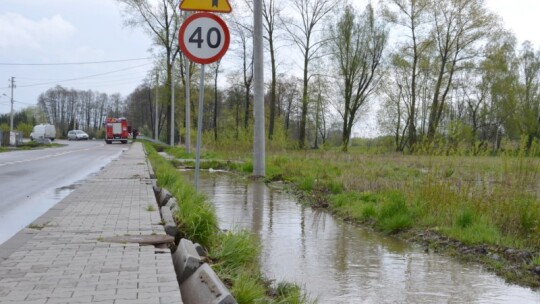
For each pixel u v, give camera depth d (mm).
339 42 47438
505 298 5594
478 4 41781
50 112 116125
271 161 24172
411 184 12531
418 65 45781
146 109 105125
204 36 8055
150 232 6539
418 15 43625
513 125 54438
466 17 42000
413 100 46344
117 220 7457
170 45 47000
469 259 7270
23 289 4133
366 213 10125
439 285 6027
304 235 8703
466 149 13258
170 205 8430
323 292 5648
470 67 43875
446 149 13234
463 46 43344
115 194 10703
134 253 5430
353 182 14477
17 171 19328
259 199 13188
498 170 11875
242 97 60125
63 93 116938
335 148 39188
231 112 61125
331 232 9039
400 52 45625
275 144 33156
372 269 6660
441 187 10398
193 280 4516
